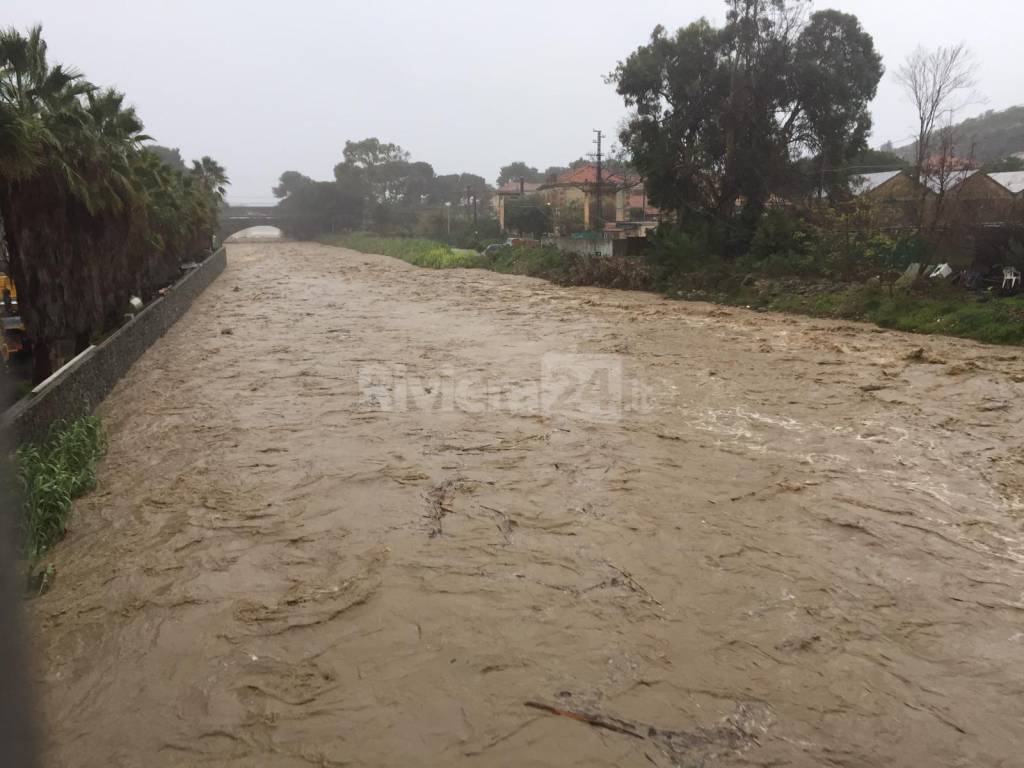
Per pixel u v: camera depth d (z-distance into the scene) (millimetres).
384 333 20391
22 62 15531
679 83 31781
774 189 31734
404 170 113688
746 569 6430
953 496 8062
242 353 17578
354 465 9188
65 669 5148
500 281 37062
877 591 6066
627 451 9586
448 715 4594
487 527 7336
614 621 5629
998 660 5133
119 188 17969
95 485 8742
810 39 31062
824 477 8617
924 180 24266
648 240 35094
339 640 5426
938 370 13953
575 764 4168
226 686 4914
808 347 16875
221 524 7527
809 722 4496
